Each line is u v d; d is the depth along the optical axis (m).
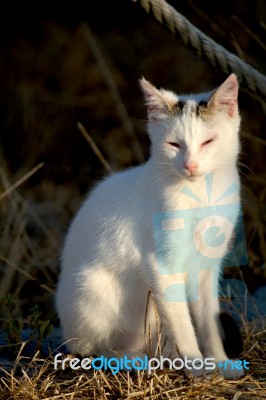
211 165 7.86
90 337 8.34
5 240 12.76
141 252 8.13
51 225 14.20
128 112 16.92
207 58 9.62
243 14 15.99
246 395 7.26
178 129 7.96
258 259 11.70
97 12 18.97
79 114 16.91
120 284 8.30
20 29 18.91
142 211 8.13
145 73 17.42
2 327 10.45
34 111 17.09
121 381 7.54
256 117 14.69
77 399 7.17
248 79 9.74
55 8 19.08
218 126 7.96
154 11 9.34
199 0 16.59
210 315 8.14
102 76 17.33
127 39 18.39
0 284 11.99
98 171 15.66
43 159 16.30
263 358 8.21
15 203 13.36
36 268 12.39
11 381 7.37
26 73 18.00
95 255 8.34
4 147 16.70
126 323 8.40
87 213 8.68
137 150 15.52
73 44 18.22
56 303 8.98
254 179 13.46
